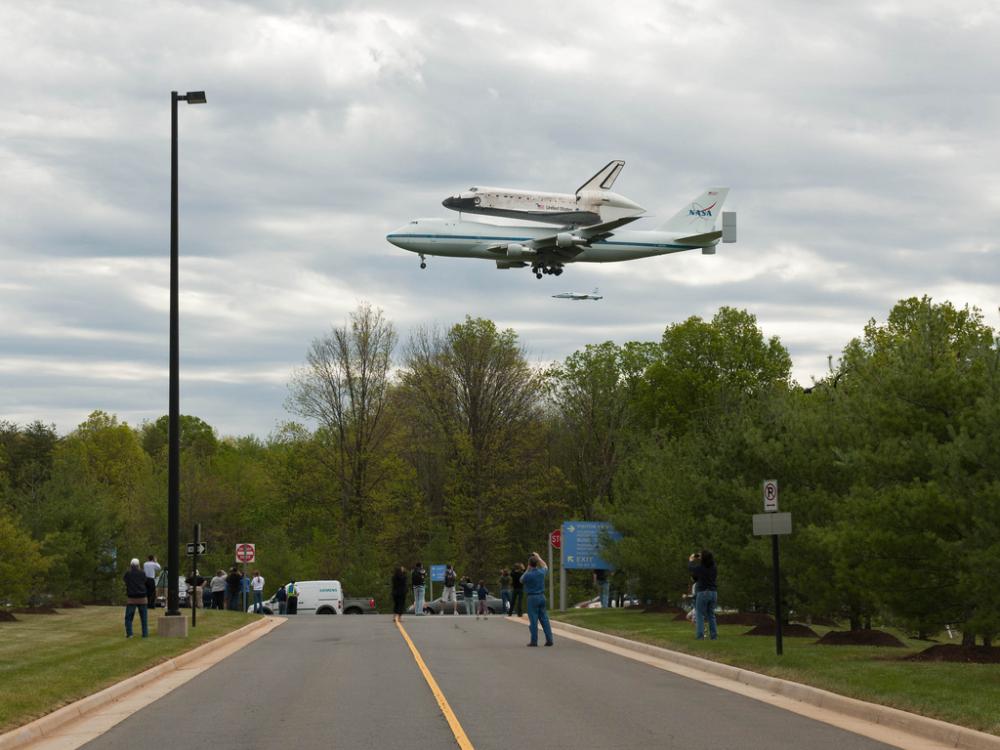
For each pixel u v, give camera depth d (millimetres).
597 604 81625
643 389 100875
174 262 36312
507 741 15789
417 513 96125
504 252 85125
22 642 32219
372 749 15203
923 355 27375
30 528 55000
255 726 17578
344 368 94938
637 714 18609
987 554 22719
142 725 18016
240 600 65500
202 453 153000
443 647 32844
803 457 34125
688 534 43531
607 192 92000
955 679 20969
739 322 100562
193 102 36812
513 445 95375
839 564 27219
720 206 104500
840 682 20859
